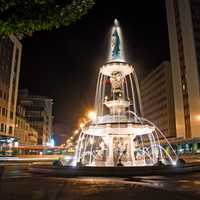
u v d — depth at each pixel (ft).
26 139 307.37
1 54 198.39
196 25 263.08
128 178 43.01
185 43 269.23
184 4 275.80
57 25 16.26
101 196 25.73
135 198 24.70
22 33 16.34
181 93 273.95
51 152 238.07
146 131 59.06
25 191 29.17
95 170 46.39
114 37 65.77
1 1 14.53
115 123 57.57
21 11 15.35
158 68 367.04
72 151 221.05
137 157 62.64
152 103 385.91
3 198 24.70
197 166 55.21
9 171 62.08
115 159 59.06
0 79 195.62
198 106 240.53
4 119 203.21
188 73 260.42
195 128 242.17
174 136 316.81
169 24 309.63
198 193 28.25
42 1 15.34
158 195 26.55
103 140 62.49
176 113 282.77
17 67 240.32
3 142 201.77
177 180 40.19
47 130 431.84
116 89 62.95
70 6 16.39
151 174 46.83
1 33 16.05
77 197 25.13
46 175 49.73
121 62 62.54
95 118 62.54
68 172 47.55
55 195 26.35
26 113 383.24
